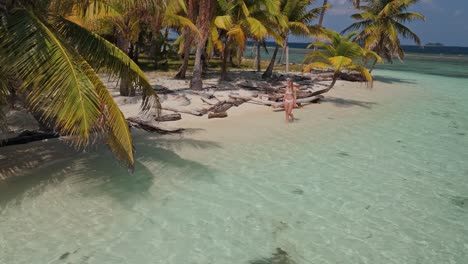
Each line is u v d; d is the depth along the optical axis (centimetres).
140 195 796
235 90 2194
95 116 621
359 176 994
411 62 7225
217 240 656
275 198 833
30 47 608
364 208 812
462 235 722
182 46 2592
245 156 1091
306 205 809
